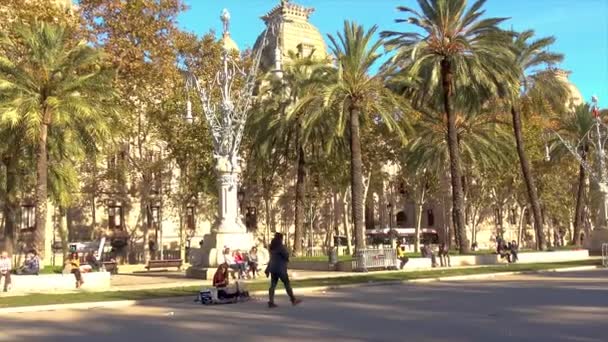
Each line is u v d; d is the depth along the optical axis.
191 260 38.75
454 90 37.50
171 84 44.31
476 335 10.48
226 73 29.41
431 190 57.88
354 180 33.25
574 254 39.38
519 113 41.09
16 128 26.84
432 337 10.43
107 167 51.06
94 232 52.44
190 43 43.28
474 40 35.12
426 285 22.69
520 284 21.55
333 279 24.89
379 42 33.97
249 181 55.88
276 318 13.77
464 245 36.56
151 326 13.17
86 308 17.62
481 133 42.84
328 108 32.66
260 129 40.25
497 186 57.38
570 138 55.03
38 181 26.19
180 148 45.19
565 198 66.50
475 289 20.05
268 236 54.28
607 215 45.62
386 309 14.90
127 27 38.44
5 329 13.39
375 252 31.39
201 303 17.91
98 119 26.48
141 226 56.19
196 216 59.75
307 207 60.47
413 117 40.50
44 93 26.19
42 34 26.28
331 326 12.14
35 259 24.11
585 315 12.59
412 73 32.88
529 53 40.31
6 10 36.06
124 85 40.22
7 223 35.09
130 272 36.47
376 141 49.88
